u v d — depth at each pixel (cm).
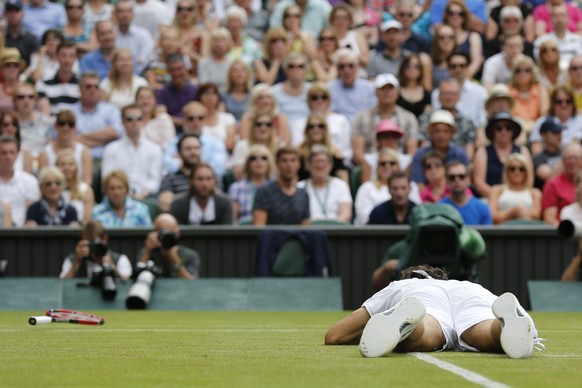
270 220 5734
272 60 7406
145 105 6688
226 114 6806
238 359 2600
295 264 5481
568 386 2019
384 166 6041
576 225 5253
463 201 5762
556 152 6462
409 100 6875
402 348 2633
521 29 8000
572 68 6975
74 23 7844
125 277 5538
